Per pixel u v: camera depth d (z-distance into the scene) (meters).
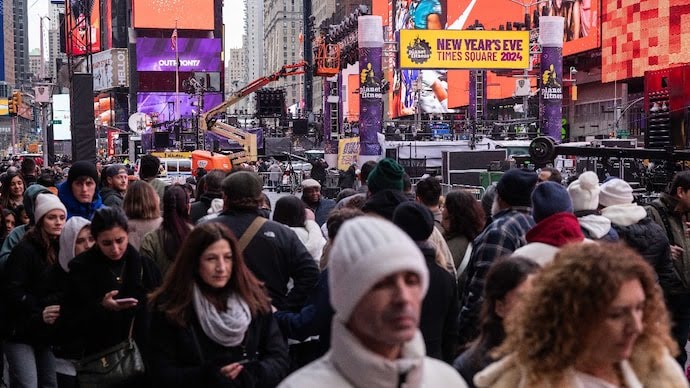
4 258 8.08
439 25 91.56
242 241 5.94
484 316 3.95
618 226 7.16
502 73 52.00
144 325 5.35
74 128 21.81
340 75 60.03
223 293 4.64
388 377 2.54
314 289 5.73
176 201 6.54
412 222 5.33
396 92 108.25
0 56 51.75
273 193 48.22
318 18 181.88
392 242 2.52
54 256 6.94
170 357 4.59
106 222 5.45
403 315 2.51
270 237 5.98
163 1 128.12
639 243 7.13
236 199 6.09
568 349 2.84
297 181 50.03
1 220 9.22
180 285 4.59
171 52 125.25
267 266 5.94
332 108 61.12
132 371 5.41
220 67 128.00
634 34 59.50
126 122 144.38
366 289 2.48
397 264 2.48
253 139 55.19
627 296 2.81
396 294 2.51
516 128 53.22
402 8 103.00
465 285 6.12
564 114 75.62
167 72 125.38
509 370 3.06
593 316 2.80
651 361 3.02
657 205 8.03
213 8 128.00
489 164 27.53
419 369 2.61
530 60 42.41
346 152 43.72
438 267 5.36
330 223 6.25
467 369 3.90
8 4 171.88
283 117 71.81
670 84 13.45
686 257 7.82
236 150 68.62
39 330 5.83
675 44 55.69
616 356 2.85
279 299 5.99
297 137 78.12
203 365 4.53
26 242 6.93
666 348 3.03
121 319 5.45
